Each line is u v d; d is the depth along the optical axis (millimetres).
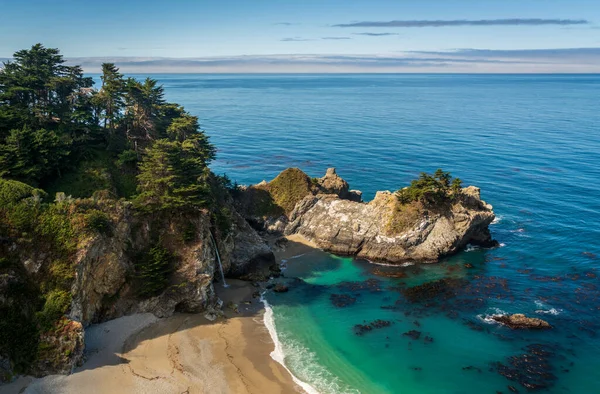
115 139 72312
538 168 133875
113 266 53094
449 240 76812
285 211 89188
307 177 92438
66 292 47125
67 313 46344
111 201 55781
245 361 48844
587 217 94875
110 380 43812
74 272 48000
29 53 75938
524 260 76125
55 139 61438
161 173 61375
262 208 90062
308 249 81875
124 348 48969
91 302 51094
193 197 59656
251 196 91500
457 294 65000
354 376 47469
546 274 70875
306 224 86000
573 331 55562
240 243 72812
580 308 60750
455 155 150750
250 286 67312
